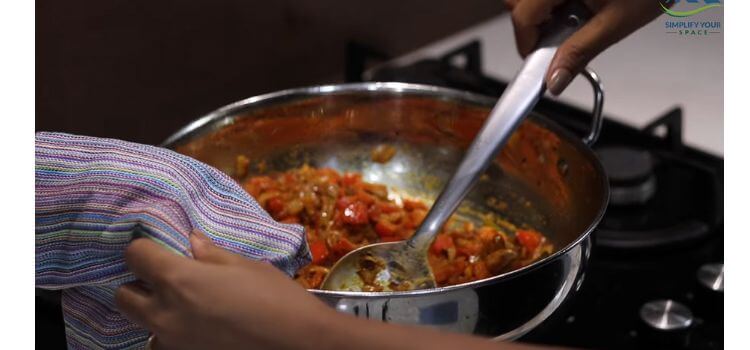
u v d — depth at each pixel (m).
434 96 1.00
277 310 0.49
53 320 0.91
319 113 1.01
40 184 0.66
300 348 0.48
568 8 0.88
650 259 1.03
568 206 0.93
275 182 1.01
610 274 1.01
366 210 0.98
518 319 0.69
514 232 1.01
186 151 0.92
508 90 0.86
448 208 0.84
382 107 1.02
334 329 0.48
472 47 1.40
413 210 1.02
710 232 1.04
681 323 0.89
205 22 1.22
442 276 0.91
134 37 1.15
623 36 0.84
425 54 1.53
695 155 1.22
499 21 1.64
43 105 1.09
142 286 0.54
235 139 0.98
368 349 0.47
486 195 1.04
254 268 0.52
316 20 1.35
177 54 1.20
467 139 1.02
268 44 1.30
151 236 0.61
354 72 1.34
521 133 0.96
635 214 1.08
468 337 0.49
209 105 1.27
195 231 0.58
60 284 0.66
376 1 1.42
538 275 0.69
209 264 0.52
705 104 1.43
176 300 0.51
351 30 1.41
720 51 1.59
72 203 0.65
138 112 1.19
